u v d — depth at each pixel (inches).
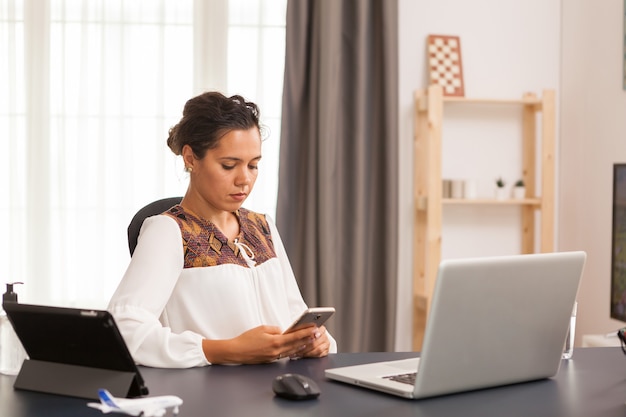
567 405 58.7
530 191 171.2
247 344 69.9
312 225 162.4
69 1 159.0
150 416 51.9
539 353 65.7
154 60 161.6
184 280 79.3
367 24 161.5
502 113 171.8
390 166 162.7
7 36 157.8
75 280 161.2
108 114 160.9
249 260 82.4
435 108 159.0
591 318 161.9
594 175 161.8
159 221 79.4
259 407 56.4
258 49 163.5
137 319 72.1
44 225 159.8
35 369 61.3
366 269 163.8
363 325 162.7
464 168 171.2
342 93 162.1
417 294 167.2
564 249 173.0
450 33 169.6
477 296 60.2
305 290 162.6
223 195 79.4
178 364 69.1
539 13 172.1
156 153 162.1
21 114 159.5
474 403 59.0
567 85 170.7
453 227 171.8
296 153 162.1
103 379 58.7
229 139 78.4
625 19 150.2
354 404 57.7
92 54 160.1
